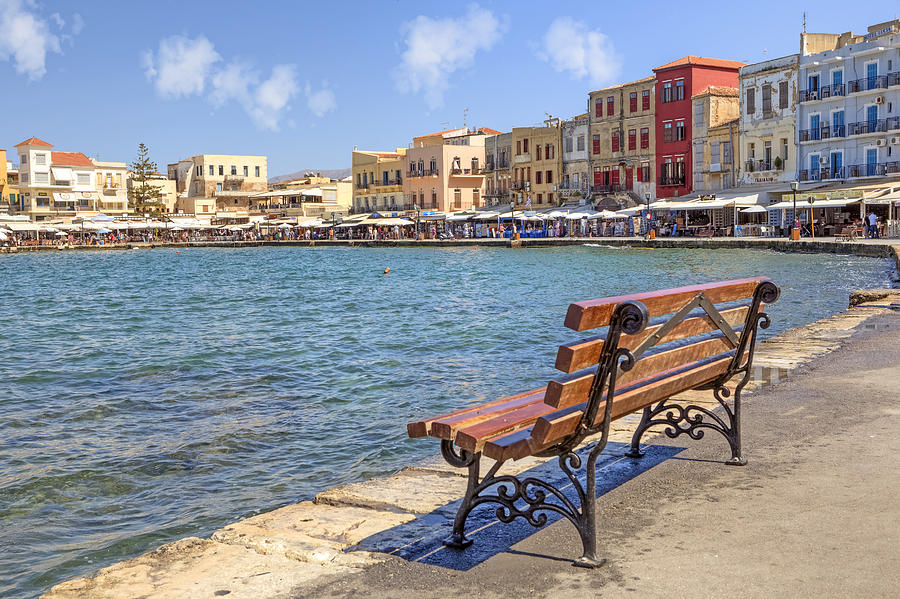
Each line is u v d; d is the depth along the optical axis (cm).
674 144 8356
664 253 5888
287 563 448
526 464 644
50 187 14038
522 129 10212
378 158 12719
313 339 2020
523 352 1686
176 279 5156
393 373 1492
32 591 605
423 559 450
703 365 580
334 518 527
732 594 389
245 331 2267
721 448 650
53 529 737
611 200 9000
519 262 5566
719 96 7969
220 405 1272
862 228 5556
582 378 426
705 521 488
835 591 387
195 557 460
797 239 5522
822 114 6869
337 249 10231
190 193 15938
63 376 1583
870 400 796
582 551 452
